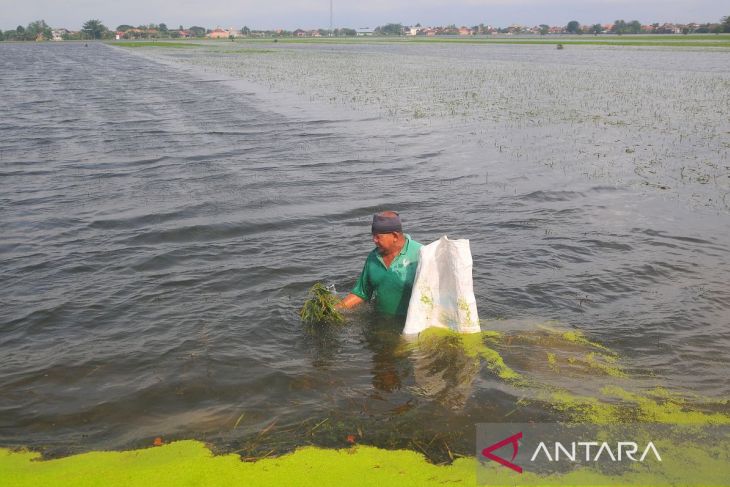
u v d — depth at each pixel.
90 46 134.00
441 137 16.92
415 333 5.51
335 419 4.26
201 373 4.88
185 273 7.06
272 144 15.87
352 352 5.24
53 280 6.89
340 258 7.55
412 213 9.66
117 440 4.05
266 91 30.28
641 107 23.45
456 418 4.26
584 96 27.58
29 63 61.72
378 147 15.44
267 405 4.45
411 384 4.73
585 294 6.44
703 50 73.50
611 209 9.84
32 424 4.25
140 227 8.89
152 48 106.81
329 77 38.88
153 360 5.09
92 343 5.41
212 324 5.75
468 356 5.13
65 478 3.62
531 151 14.91
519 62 54.78
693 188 11.22
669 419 4.26
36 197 10.66
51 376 4.87
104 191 11.05
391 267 5.74
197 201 10.29
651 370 4.95
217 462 3.77
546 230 8.73
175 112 22.52
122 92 30.52
